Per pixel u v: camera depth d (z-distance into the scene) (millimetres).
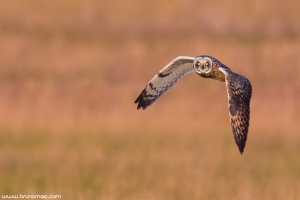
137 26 36844
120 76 31641
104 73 31719
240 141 6098
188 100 27016
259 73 32062
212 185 13773
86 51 33812
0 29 35625
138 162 17031
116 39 35375
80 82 30156
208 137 20906
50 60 32906
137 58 33312
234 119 6184
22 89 29000
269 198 12398
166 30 36594
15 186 14758
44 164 17031
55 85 29734
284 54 33625
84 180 15188
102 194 13078
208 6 39250
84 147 19156
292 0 39781
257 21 37844
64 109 26562
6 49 33562
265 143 20047
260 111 25875
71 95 28406
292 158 18297
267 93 28844
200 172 15484
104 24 36906
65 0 38938
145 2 39688
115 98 28250
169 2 39562
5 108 26281
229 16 38062
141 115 25203
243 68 32656
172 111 25797
